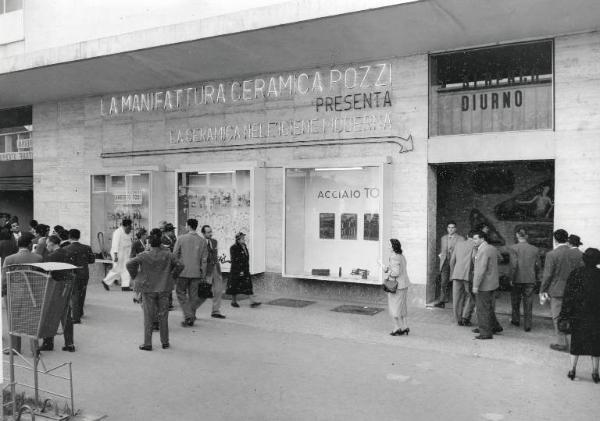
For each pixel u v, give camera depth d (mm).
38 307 5688
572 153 10250
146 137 15516
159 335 9336
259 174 13391
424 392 6496
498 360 7863
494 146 10906
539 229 12578
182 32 12539
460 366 7566
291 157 13203
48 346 8328
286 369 7406
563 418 5695
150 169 14930
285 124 13258
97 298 12961
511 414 5805
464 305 10617
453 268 10141
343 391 6527
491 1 9547
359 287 12406
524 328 9672
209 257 10602
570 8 9508
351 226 12477
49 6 15852
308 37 11625
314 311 11406
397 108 11922
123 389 6590
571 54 10320
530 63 10953
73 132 17188
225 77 14125
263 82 13570
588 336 6711
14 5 16641
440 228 13484
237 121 13984
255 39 12016
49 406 5840
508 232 12891
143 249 12180
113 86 15688
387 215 11883
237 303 12016
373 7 10164
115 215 15984
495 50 11234
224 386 6707
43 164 17922
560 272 8234
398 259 9320
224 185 13992
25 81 16281
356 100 12375
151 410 5914
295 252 13094
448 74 11695
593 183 10062
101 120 16484
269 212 13531
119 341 8906
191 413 5832
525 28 10375
